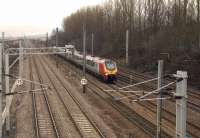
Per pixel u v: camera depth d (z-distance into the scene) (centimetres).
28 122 3052
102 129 2820
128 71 6875
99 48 10044
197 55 5316
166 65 5938
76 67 7919
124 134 2700
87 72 6856
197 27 6003
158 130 2405
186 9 6544
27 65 8669
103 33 10338
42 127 2875
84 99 4156
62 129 2823
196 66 5103
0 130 2295
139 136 2658
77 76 6406
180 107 1966
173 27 6875
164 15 7794
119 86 5106
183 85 1928
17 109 3566
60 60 10194
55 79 6025
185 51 5794
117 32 9281
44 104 3838
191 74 5056
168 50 6231
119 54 8662
